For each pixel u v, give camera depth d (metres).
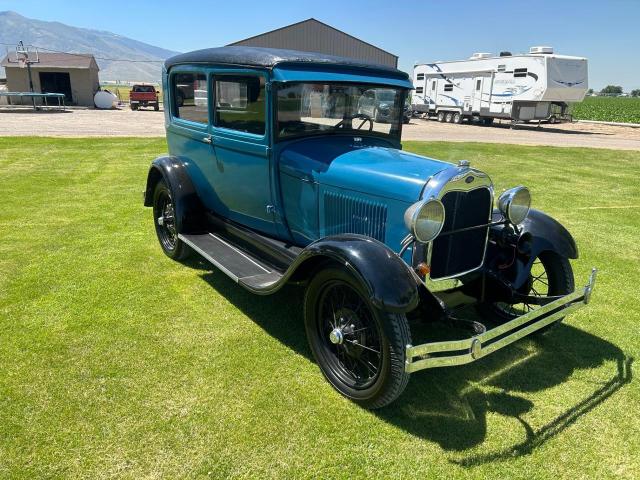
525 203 3.37
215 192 4.46
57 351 3.34
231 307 4.07
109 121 21.98
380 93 4.04
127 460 2.43
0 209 6.81
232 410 2.81
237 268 3.72
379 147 3.75
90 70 32.91
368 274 2.58
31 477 2.31
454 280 3.15
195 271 4.80
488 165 12.23
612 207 8.00
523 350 3.60
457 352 3.46
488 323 3.86
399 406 2.92
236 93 3.85
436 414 2.86
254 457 2.48
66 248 5.33
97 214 6.68
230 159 4.09
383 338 2.60
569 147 16.77
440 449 2.59
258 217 4.07
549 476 2.43
